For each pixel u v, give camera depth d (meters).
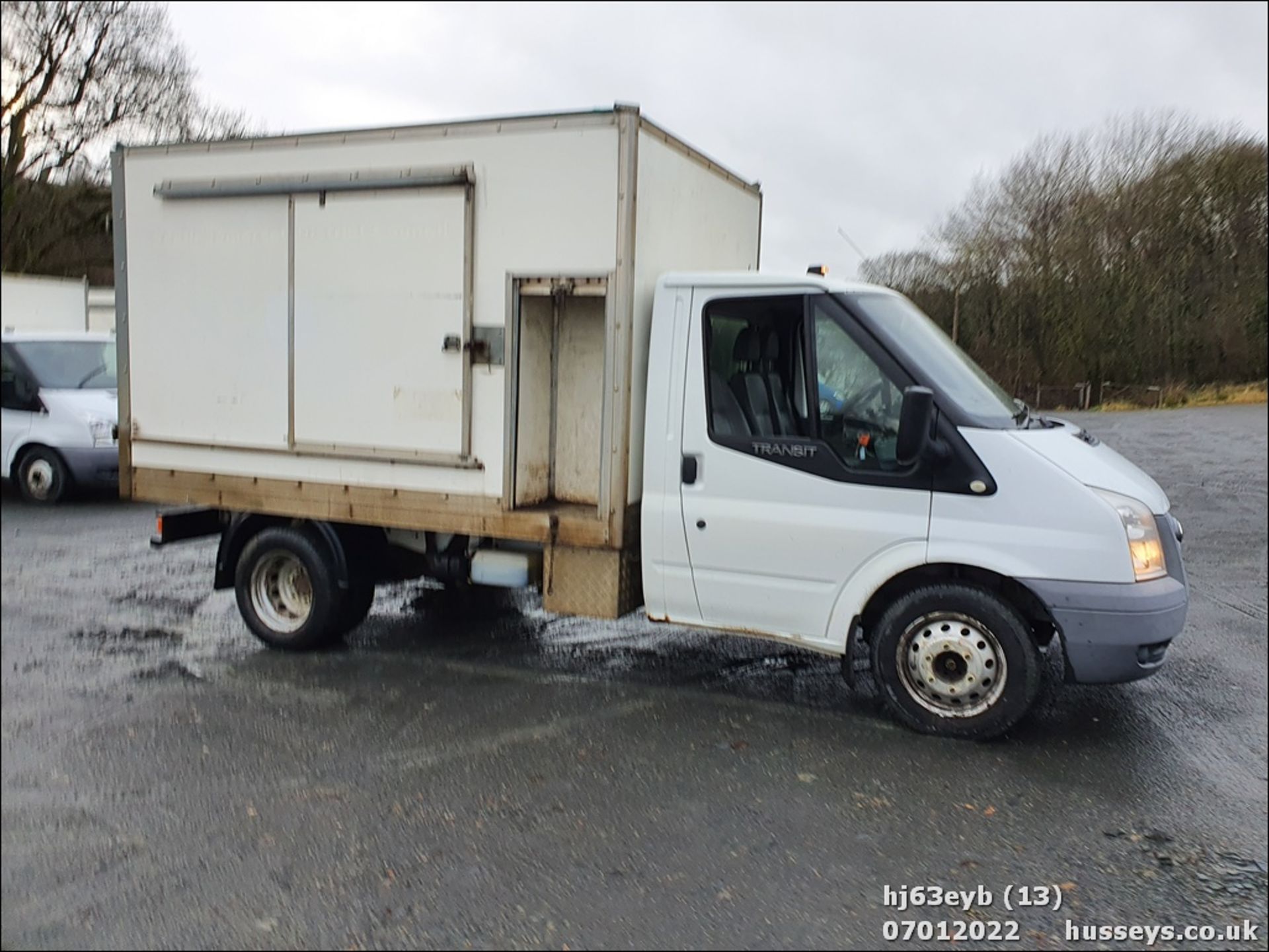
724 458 4.91
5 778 4.38
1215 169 31.52
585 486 5.53
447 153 5.25
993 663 4.62
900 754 4.61
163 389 6.18
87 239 29.95
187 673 5.83
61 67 29.27
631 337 4.95
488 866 3.63
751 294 4.88
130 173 6.13
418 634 6.64
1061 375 32.28
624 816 4.02
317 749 4.70
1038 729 4.90
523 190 5.07
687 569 5.05
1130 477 4.68
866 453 4.71
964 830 3.90
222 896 3.44
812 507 4.78
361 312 5.55
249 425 5.95
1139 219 32.03
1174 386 31.69
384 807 4.09
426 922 3.28
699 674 5.79
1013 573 4.47
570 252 5.00
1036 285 32.31
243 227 5.84
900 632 4.77
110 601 7.51
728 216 6.25
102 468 11.40
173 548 9.45
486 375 5.27
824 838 3.83
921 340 4.98
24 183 29.06
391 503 5.60
